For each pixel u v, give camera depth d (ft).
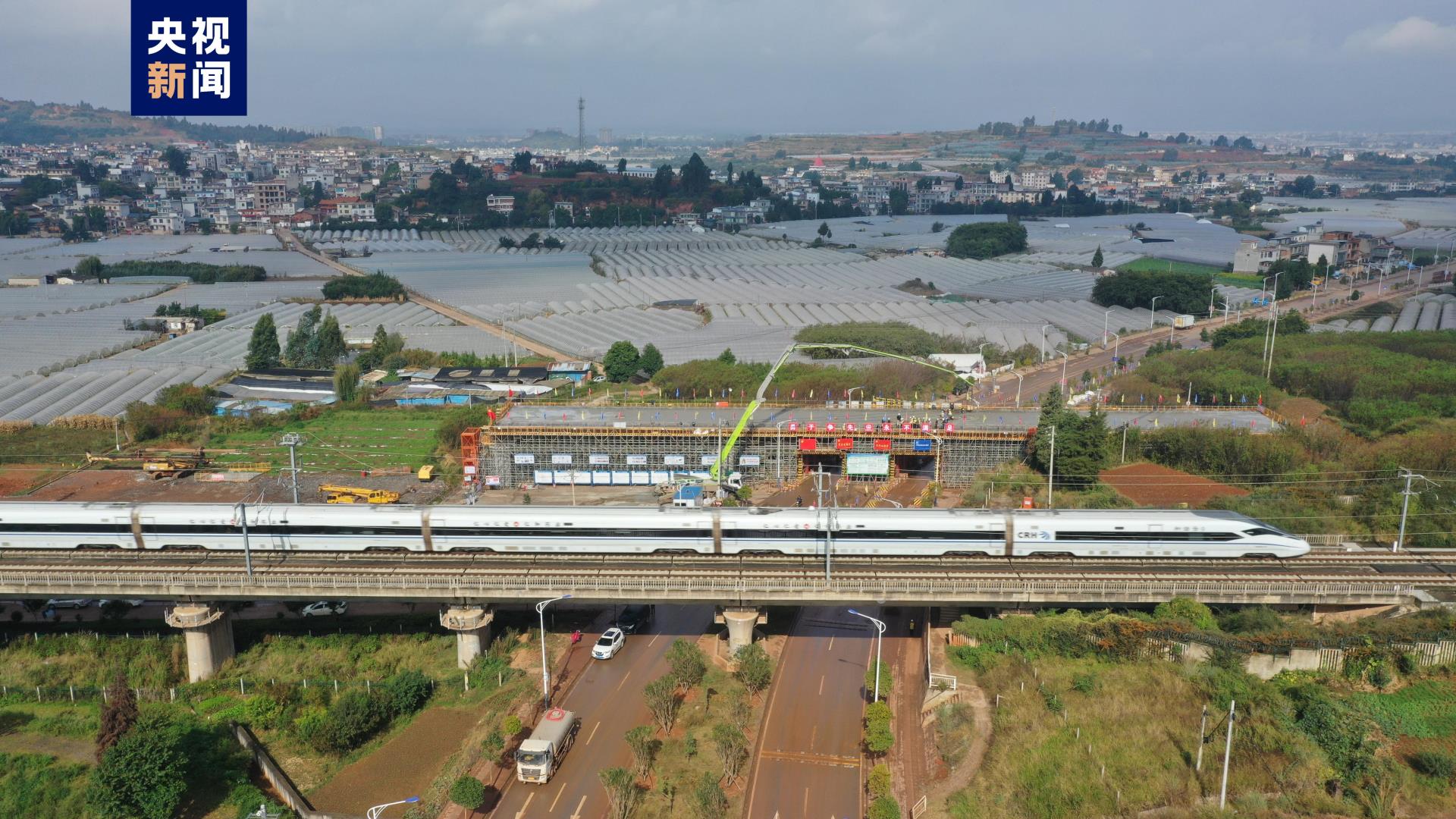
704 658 383.04
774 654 387.14
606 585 368.68
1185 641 349.41
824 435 567.59
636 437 574.56
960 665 367.04
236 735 339.16
